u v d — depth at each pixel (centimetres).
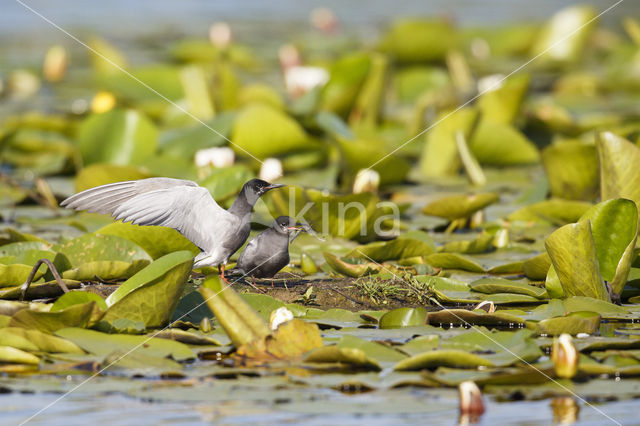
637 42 2709
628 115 2005
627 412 617
